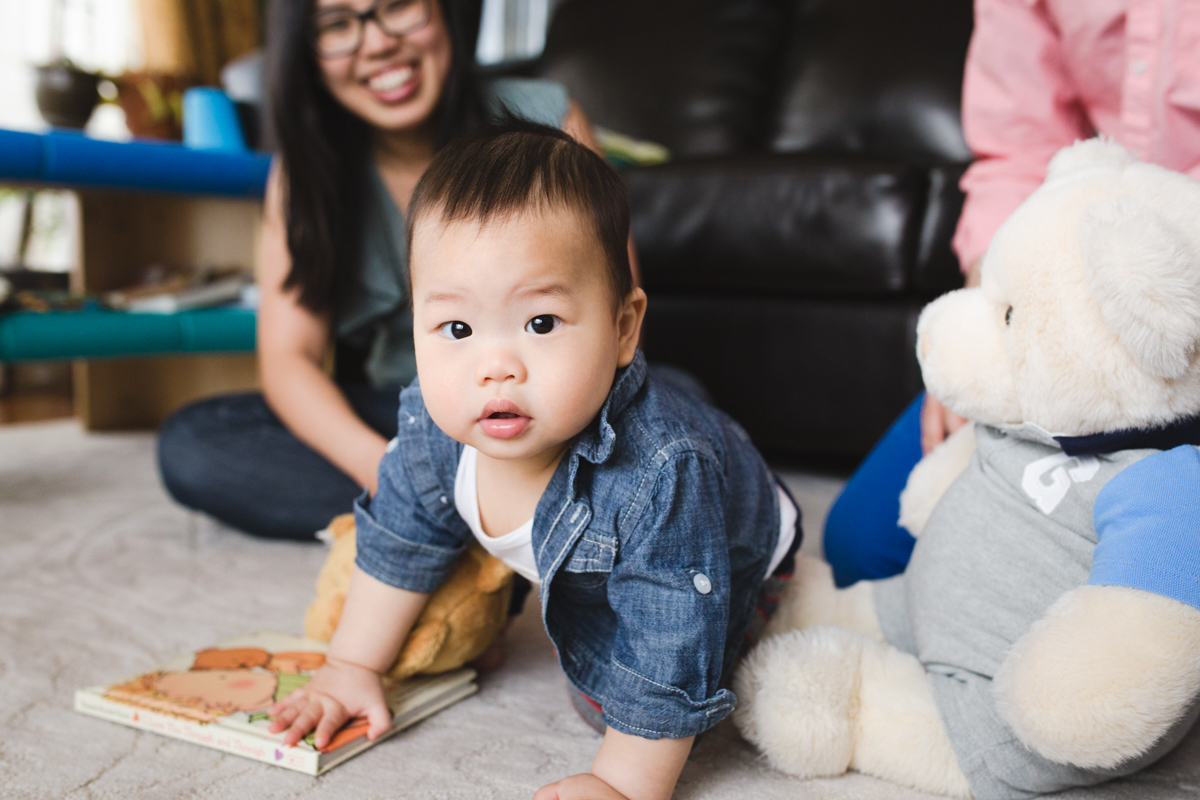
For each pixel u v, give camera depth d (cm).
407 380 132
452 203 55
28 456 178
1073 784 59
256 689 71
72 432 210
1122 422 58
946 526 68
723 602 60
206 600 98
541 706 75
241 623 91
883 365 150
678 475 59
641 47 217
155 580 104
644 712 58
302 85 113
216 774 62
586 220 55
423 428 68
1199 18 83
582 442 60
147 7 286
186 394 218
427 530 70
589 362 55
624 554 60
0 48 282
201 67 294
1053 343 58
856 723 64
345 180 117
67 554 114
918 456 91
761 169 155
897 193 144
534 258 53
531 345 54
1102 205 56
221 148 177
